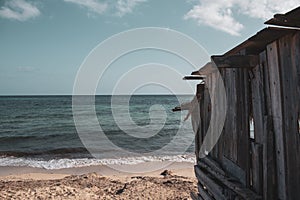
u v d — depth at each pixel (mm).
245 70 3512
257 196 3092
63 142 23516
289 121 2668
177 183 10203
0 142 23938
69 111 53719
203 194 5020
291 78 2609
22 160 16219
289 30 2547
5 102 83562
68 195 8773
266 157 2963
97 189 9547
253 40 2904
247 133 3471
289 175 2703
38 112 51781
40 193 8922
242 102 3592
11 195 8703
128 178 11438
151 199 8477
